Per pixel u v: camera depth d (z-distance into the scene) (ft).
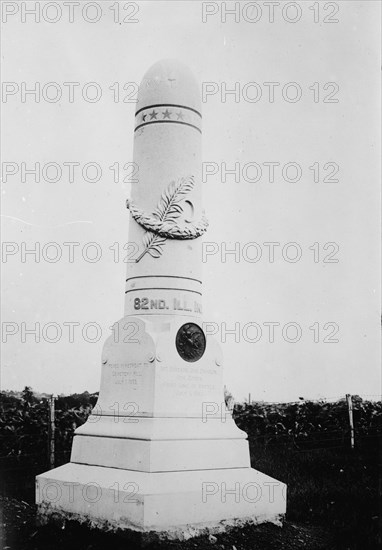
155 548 28.02
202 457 31.71
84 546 28.89
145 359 32.60
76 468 33.27
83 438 33.99
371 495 36.96
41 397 50.65
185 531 29.17
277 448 49.57
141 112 36.17
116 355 34.22
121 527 29.14
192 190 35.42
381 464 43.86
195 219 35.35
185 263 34.86
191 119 35.96
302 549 28.94
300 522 32.99
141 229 35.22
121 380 33.65
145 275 34.63
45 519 32.68
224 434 33.14
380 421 51.16
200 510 29.81
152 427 31.14
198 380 33.42
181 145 35.40
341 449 49.06
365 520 32.91
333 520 33.17
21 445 46.52
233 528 30.68
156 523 28.53
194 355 33.50
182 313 34.24
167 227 34.45
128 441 31.55
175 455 30.89
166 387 32.19
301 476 41.73
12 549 29.07
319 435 50.67
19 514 34.37
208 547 28.35
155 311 34.09
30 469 43.83
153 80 36.01
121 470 31.24
